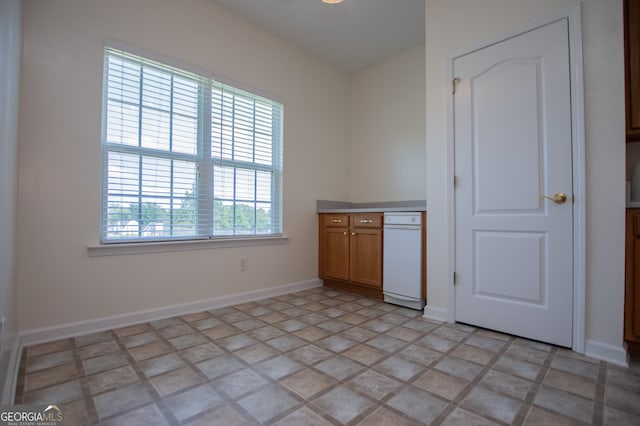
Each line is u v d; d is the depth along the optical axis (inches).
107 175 83.4
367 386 54.9
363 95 152.7
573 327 70.7
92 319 79.8
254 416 46.4
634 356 67.4
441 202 93.3
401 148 138.1
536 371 60.8
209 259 102.8
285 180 125.9
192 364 62.9
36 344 71.4
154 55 90.4
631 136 69.4
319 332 81.4
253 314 96.6
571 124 71.5
